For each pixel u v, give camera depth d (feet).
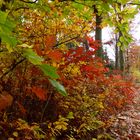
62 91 4.27
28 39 11.16
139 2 7.09
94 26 13.78
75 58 12.14
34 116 12.99
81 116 15.47
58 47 13.02
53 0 8.20
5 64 9.12
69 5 8.52
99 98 18.47
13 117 11.44
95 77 18.49
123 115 22.91
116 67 54.95
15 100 10.83
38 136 11.18
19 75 10.21
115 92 22.07
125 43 8.57
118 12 7.79
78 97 15.88
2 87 9.52
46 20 13.10
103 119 18.06
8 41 3.60
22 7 7.97
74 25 13.89
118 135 17.30
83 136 14.97
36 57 3.95
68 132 14.44
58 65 11.00
